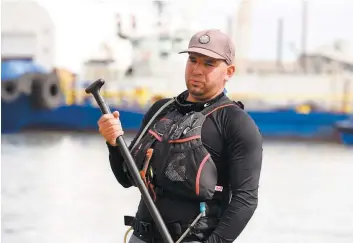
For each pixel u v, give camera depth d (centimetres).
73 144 4638
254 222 2209
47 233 2014
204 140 736
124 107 5794
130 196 2616
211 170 729
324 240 1998
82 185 2870
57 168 3400
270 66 6531
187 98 780
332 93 6253
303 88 6312
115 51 6150
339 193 2823
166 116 770
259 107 5997
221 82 754
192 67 755
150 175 746
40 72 5622
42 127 5638
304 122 5450
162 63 6119
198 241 736
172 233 743
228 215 721
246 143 726
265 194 2745
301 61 6525
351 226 2197
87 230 2050
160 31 6166
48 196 2602
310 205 2534
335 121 5416
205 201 736
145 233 761
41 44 6062
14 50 5962
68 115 5659
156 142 753
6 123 5531
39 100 5550
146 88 6072
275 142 5106
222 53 744
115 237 1972
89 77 6069
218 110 745
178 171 730
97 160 3753
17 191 2703
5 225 2100
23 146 4450
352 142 5041
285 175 3325
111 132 730
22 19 6038
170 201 743
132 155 766
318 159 4066
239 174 725
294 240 1986
